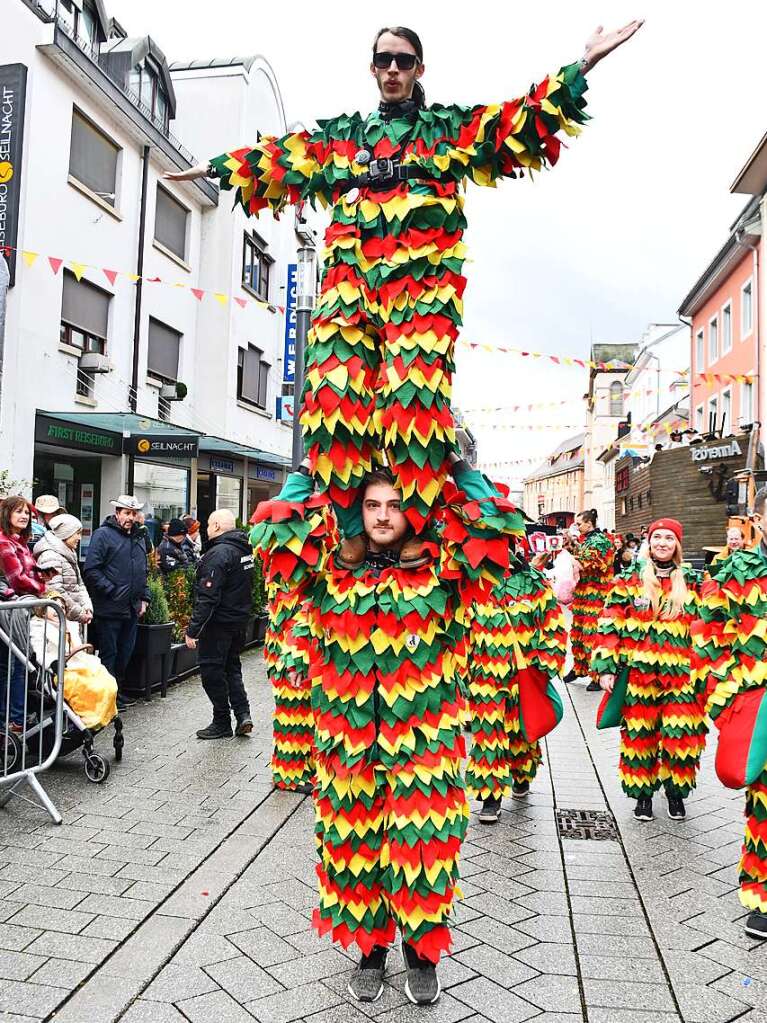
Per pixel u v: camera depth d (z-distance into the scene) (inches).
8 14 460.4
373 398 110.2
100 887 144.9
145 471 594.9
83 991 111.6
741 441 620.4
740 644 139.3
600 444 1931.6
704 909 143.6
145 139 580.1
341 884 110.8
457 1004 111.3
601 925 136.6
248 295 757.3
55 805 189.0
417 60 112.0
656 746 195.5
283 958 122.1
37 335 467.2
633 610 195.2
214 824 178.7
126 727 264.1
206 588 243.8
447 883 107.5
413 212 106.3
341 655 112.5
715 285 922.1
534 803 207.0
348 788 110.8
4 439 446.0
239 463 778.2
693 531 680.4
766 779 134.1
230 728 255.3
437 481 109.5
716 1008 111.4
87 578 273.3
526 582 198.4
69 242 502.3
